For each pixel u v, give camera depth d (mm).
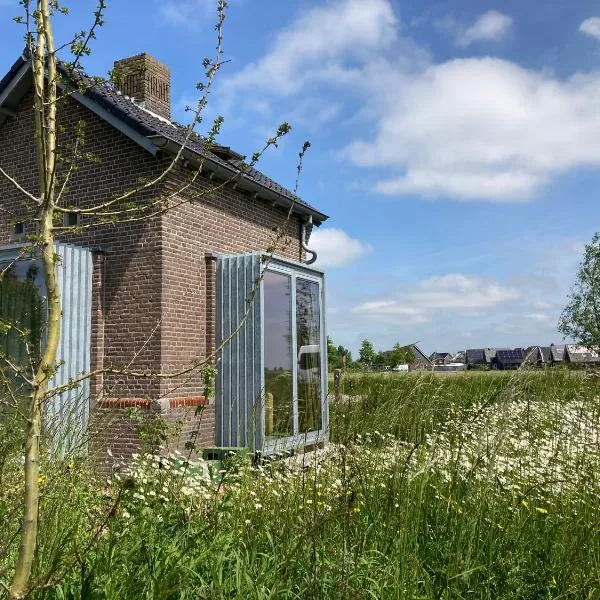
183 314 10336
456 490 4836
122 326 10164
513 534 4484
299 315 11414
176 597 3566
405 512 4426
